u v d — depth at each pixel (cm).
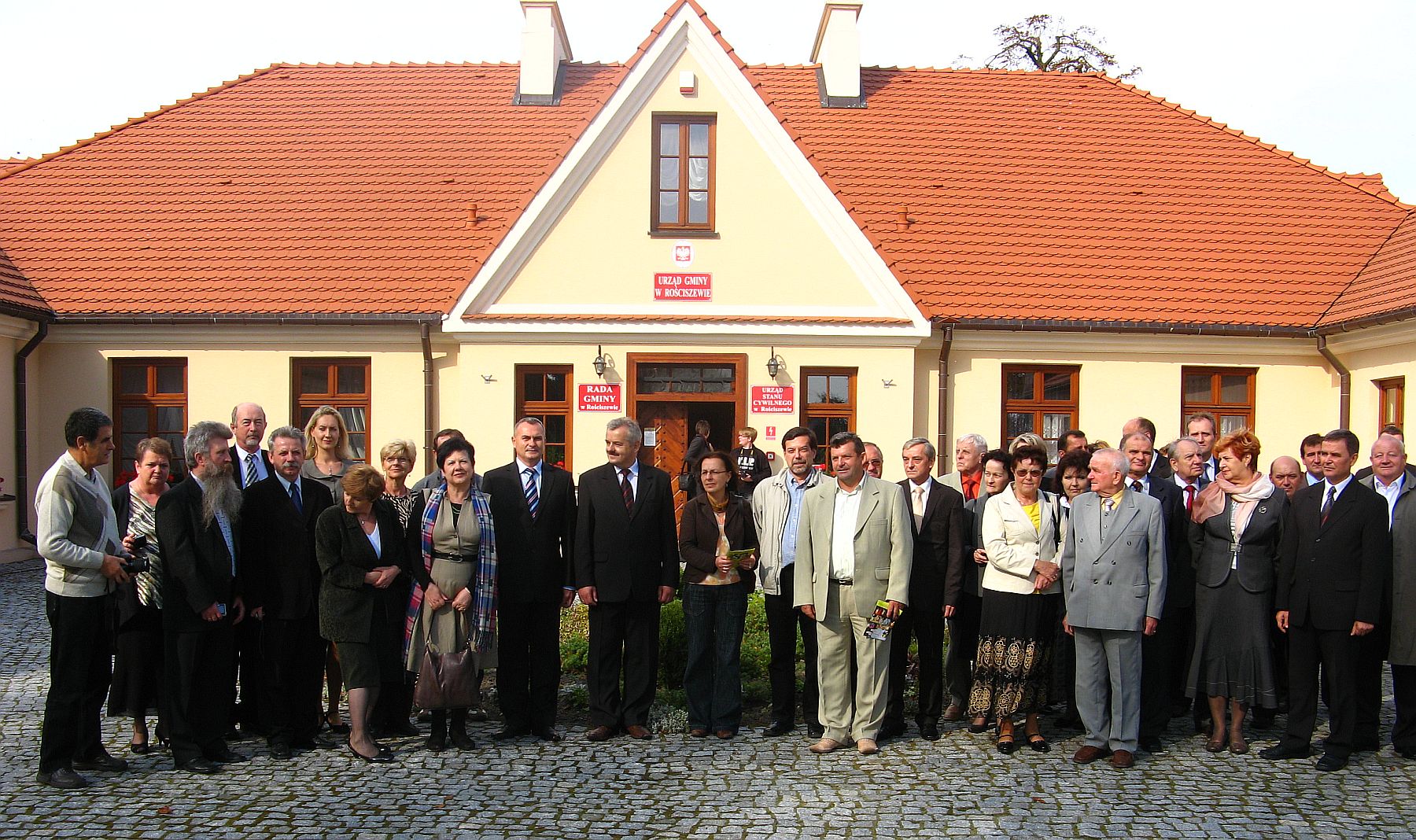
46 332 1500
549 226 1503
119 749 689
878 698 702
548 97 1916
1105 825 566
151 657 669
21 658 926
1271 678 702
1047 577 695
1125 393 1576
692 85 1496
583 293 1502
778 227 1510
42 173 1758
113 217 1667
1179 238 1686
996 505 716
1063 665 823
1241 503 713
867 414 1515
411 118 1888
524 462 739
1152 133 1916
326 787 616
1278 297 1596
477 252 1595
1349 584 670
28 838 534
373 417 1538
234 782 623
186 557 632
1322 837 552
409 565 689
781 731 743
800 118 1870
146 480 665
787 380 1511
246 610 676
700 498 753
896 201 1706
